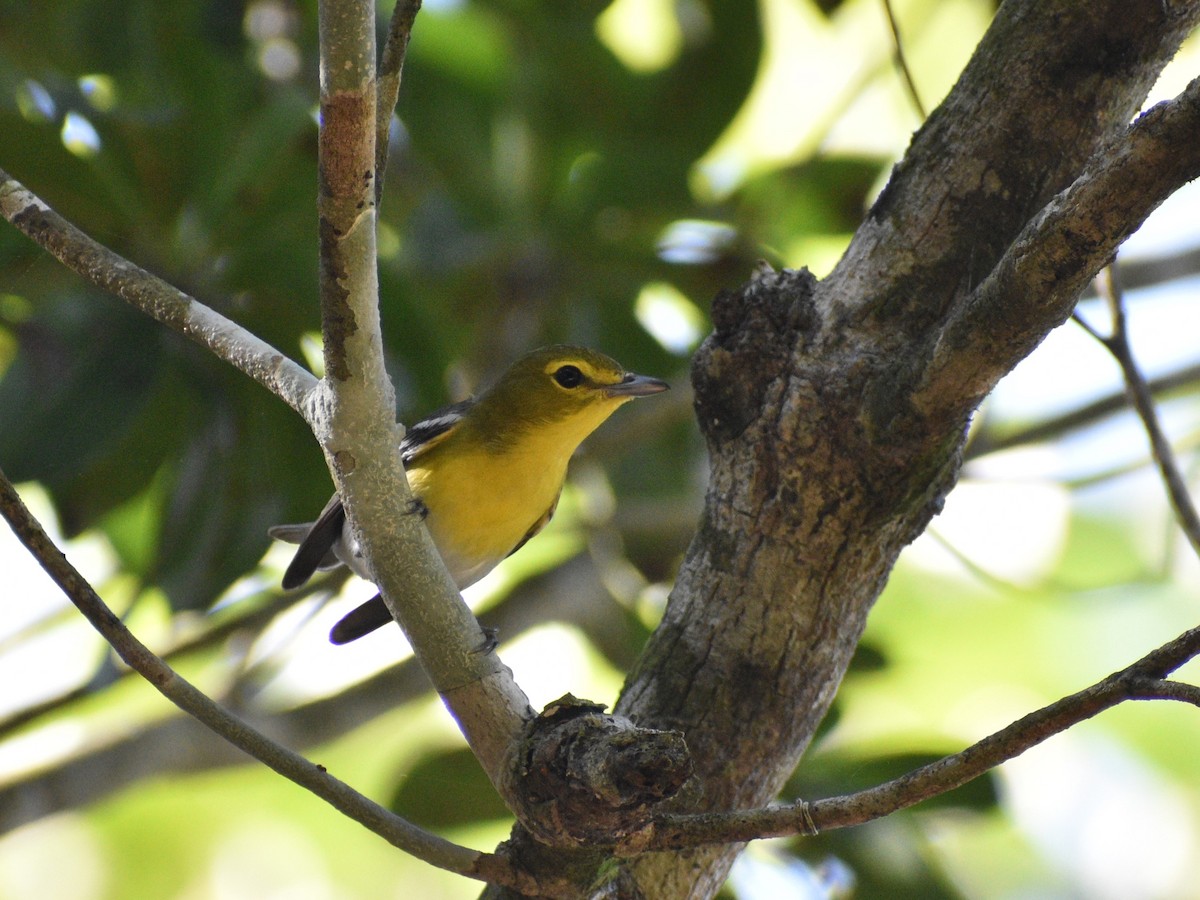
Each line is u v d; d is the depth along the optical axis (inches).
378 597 420.5
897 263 258.4
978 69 263.9
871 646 464.1
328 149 202.7
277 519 444.5
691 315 532.4
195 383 434.0
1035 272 214.2
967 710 634.2
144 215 426.9
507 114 520.4
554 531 575.8
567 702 225.9
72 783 454.0
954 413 239.8
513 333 518.0
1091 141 257.1
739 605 258.5
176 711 470.6
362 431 231.9
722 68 516.1
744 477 258.8
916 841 399.9
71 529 453.7
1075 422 524.7
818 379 253.4
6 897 637.3
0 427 417.4
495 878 233.1
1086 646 646.5
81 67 452.4
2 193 275.9
